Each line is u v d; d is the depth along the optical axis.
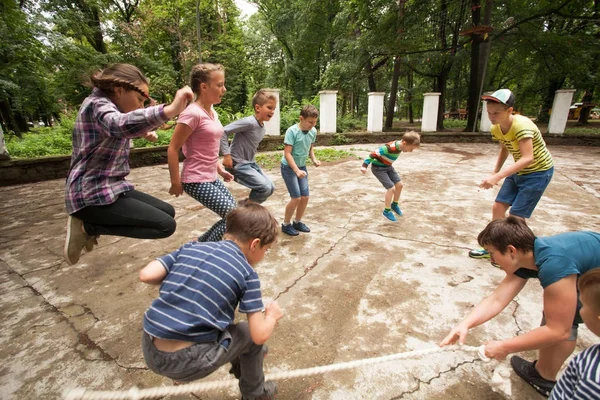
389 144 3.78
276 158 8.48
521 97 21.02
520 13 12.77
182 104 1.62
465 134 11.99
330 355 1.89
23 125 14.46
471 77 12.25
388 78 20.91
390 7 12.91
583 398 1.00
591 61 12.70
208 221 4.14
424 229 3.77
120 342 2.02
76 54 12.10
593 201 4.80
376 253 3.18
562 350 1.53
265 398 1.52
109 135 1.64
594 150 10.07
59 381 1.74
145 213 1.89
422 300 2.41
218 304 1.19
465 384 1.70
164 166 8.26
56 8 12.71
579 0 11.57
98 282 2.74
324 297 2.46
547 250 1.32
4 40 9.55
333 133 11.46
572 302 1.26
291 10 21.89
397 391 1.66
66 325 2.19
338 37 18.14
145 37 16.31
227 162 2.94
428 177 6.36
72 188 1.78
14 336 2.08
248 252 1.39
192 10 16.95
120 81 1.70
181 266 1.25
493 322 2.16
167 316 1.16
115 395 1.30
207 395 1.65
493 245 1.44
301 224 3.71
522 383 1.71
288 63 24.41
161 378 1.75
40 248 3.45
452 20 13.74
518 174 2.85
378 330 2.10
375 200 4.89
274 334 2.07
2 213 4.66
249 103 20.09
